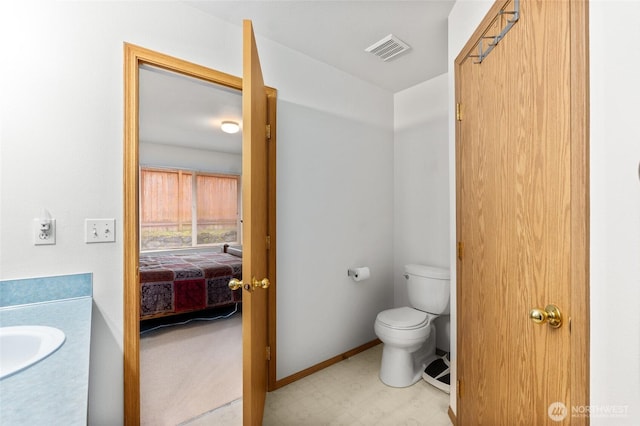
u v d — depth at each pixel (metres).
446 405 1.86
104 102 1.42
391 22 1.85
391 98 2.92
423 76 2.59
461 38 1.56
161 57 1.57
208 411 1.78
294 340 2.17
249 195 1.33
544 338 0.97
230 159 5.84
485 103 1.31
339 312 2.47
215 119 3.79
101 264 1.41
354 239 2.59
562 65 0.87
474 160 1.42
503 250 1.19
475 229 1.41
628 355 0.67
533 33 0.99
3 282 1.21
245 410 1.30
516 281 1.11
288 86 2.13
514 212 1.12
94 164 1.40
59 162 1.32
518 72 1.08
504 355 1.19
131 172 1.48
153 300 3.18
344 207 2.51
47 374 0.70
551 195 0.93
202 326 3.19
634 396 0.66
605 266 0.73
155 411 1.77
